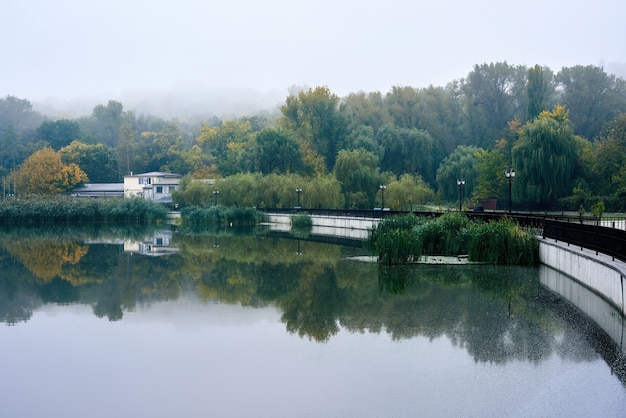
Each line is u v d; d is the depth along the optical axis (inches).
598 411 437.1
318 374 538.3
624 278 659.4
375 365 557.3
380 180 2928.2
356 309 794.8
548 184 2240.4
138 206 3169.3
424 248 1306.6
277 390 501.7
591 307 762.2
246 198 2982.3
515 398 468.8
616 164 2252.7
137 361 591.8
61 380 540.1
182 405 475.5
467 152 3275.1
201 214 2847.0
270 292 942.4
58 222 3036.4
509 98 3934.5
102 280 1095.6
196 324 736.3
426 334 658.8
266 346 631.8
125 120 6668.3
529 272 1062.4
